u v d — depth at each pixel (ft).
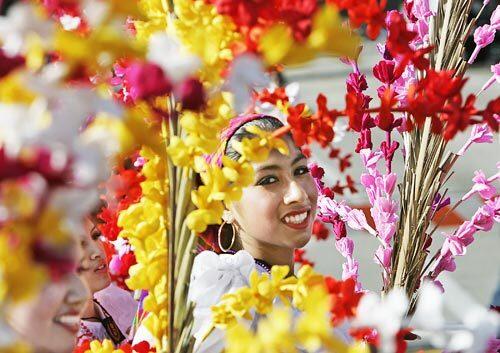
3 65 5.22
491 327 5.27
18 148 4.73
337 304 6.84
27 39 5.09
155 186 7.98
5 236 4.76
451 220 44.91
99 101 4.90
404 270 12.04
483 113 6.74
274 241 12.44
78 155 4.73
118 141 5.07
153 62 5.53
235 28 6.58
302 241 12.51
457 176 57.47
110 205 11.65
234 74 5.65
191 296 11.00
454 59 11.62
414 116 6.90
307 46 5.74
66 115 4.76
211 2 6.36
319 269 40.88
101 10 5.28
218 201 7.46
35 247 4.79
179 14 6.81
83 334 13.56
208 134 6.81
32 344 6.57
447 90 6.79
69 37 5.19
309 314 5.48
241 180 7.43
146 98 5.66
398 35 7.09
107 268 13.02
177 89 5.87
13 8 5.09
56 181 4.74
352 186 13.69
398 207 12.75
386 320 5.39
